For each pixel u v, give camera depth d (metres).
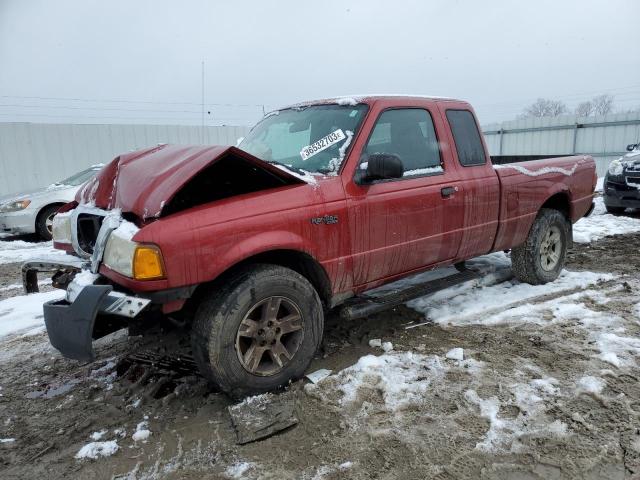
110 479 2.27
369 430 2.52
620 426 2.47
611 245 6.68
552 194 4.66
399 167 2.96
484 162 4.09
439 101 3.90
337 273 3.12
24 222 8.86
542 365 3.14
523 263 4.68
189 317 2.90
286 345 3.01
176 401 2.91
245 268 2.80
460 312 4.12
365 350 3.51
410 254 3.52
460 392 2.84
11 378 3.36
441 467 2.23
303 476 2.21
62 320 2.52
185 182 2.55
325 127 3.49
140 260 2.44
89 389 3.12
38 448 2.54
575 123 17.47
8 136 11.70
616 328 3.67
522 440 2.40
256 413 2.62
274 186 2.98
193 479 2.23
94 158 12.97
